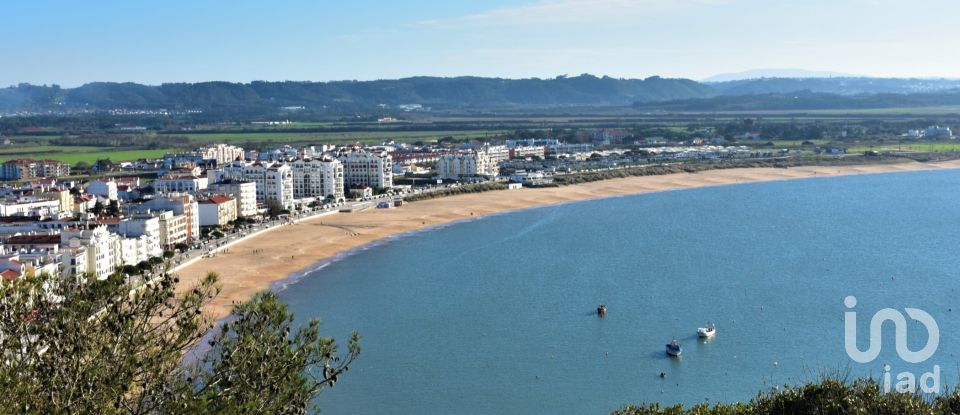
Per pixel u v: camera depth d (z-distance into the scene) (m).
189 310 72.31
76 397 62.44
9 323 63.94
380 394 170.88
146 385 64.88
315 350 72.69
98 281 68.62
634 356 192.88
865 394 103.56
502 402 166.88
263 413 65.75
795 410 104.00
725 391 170.12
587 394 170.25
